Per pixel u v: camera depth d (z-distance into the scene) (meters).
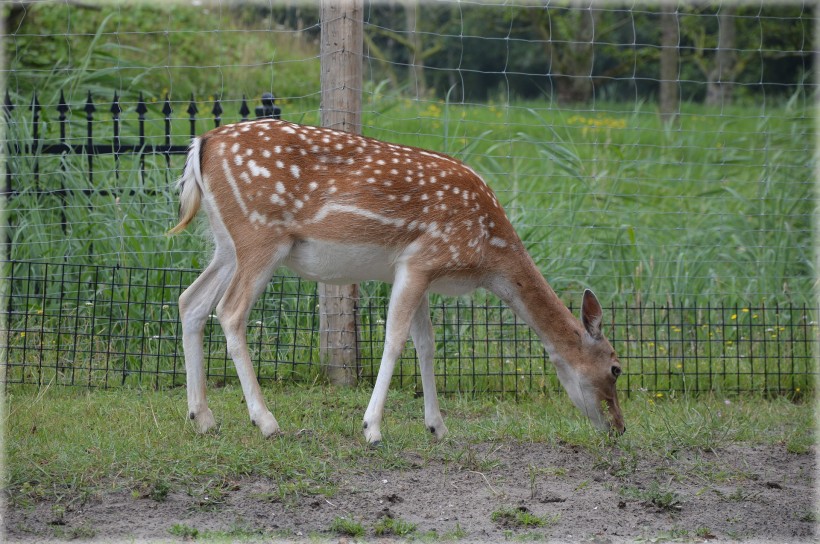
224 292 7.80
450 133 19.22
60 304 9.70
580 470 7.40
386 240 7.50
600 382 8.15
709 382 10.28
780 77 42.16
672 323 11.15
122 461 6.96
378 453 7.40
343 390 9.59
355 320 9.91
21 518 6.08
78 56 18.80
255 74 21.80
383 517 6.32
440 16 42.19
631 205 14.98
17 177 10.95
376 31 34.62
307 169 7.47
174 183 10.81
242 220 7.49
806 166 13.17
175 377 9.69
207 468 6.86
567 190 14.95
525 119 23.91
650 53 36.09
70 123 11.83
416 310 7.95
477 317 10.79
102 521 6.09
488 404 9.55
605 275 11.70
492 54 43.34
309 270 7.71
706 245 12.51
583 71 35.62
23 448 7.19
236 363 7.60
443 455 7.52
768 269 12.13
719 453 8.00
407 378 10.05
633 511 6.61
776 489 7.17
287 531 6.04
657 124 26.20
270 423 7.65
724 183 14.66
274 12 28.34
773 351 10.80
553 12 37.09
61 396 9.09
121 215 10.82
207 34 22.72
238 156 7.46
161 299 10.33
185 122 16.17
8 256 10.62
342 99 9.54
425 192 7.53
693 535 6.22
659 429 8.51
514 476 7.23
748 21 34.50
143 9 22.52
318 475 6.91
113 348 10.02
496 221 7.89
